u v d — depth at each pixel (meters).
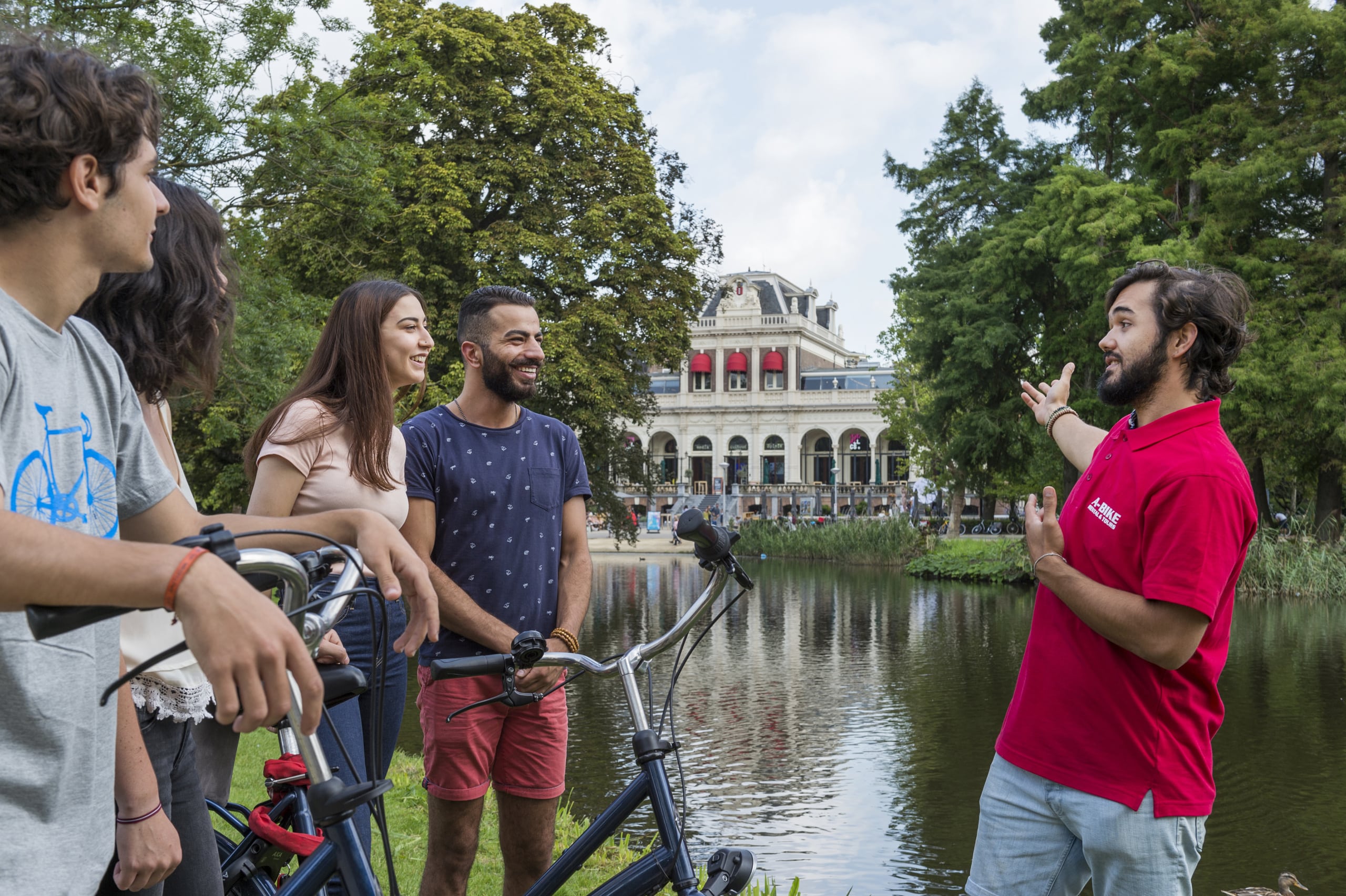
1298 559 20.20
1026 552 25.08
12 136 1.02
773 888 4.40
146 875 1.54
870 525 32.69
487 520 2.80
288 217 14.44
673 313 19.67
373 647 1.30
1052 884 2.31
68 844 1.09
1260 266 20.84
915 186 28.50
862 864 6.00
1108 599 2.11
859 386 66.69
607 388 18.66
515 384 2.87
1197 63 21.75
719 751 8.61
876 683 11.70
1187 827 2.17
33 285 1.10
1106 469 2.30
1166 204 21.86
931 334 27.27
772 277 69.38
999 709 10.27
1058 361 25.12
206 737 2.21
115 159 1.10
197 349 1.96
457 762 2.68
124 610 0.85
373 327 2.58
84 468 1.17
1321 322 20.38
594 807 6.61
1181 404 2.27
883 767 8.17
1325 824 6.83
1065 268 23.03
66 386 1.15
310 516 1.36
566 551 3.05
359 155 11.34
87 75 1.07
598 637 15.40
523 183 18.64
